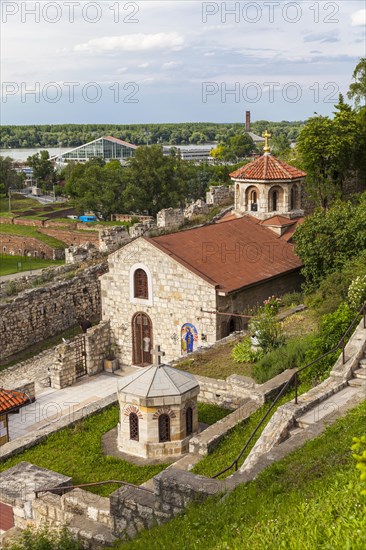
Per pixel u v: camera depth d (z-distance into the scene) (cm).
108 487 2231
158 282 3978
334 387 2305
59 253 8744
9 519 2092
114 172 10400
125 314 4166
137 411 2427
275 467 1683
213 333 3803
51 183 16312
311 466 1625
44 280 5253
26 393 3494
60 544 1788
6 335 4531
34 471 2264
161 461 2403
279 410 2153
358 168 5838
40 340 4819
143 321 4109
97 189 10206
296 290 4428
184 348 3953
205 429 2447
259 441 2069
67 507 1945
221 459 2191
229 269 4006
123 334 4197
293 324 3388
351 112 5681
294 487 1534
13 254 9275
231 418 2456
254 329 3183
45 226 9831
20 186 16138
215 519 1502
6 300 4694
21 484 2162
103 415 2816
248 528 1378
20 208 12988
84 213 11100
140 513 1730
